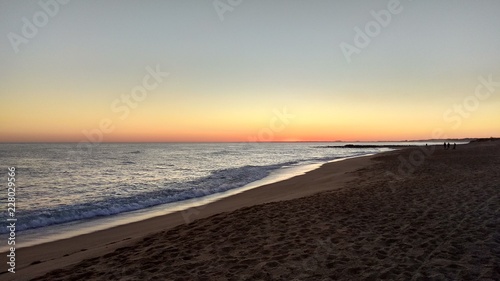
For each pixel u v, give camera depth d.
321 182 15.30
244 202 11.17
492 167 16.12
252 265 4.55
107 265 4.96
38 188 16.42
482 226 5.62
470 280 3.65
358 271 4.11
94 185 17.52
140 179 20.25
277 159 42.59
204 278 4.20
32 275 4.94
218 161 38.69
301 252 4.94
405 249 4.77
